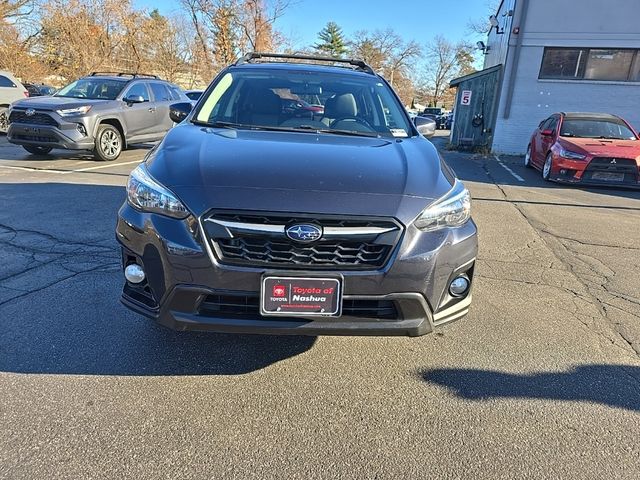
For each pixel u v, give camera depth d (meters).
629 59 13.92
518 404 2.39
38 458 1.90
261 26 26.58
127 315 3.06
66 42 26.30
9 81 12.98
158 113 10.34
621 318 3.41
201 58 30.38
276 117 3.36
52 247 4.24
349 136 3.11
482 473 1.93
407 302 2.22
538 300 3.67
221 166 2.32
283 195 2.15
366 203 2.17
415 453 2.03
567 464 2.00
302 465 1.93
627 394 2.51
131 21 28.39
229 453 1.98
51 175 7.55
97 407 2.22
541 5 13.91
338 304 2.15
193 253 2.12
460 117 16.64
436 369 2.67
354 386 2.48
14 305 3.13
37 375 2.43
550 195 8.12
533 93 14.62
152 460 1.92
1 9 26.92
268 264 2.12
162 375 2.48
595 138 9.30
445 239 2.29
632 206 7.34
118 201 5.98
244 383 2.46
